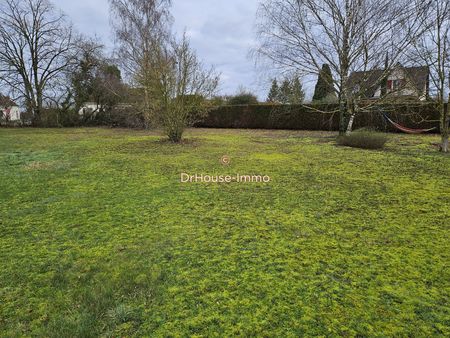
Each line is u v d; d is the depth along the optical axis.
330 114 18.98
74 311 2.16
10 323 2.05
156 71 11.58
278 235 3.40
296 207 4.35
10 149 10.89
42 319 2.09
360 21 11.95
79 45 25.03
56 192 5.23
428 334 1.92
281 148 10.69
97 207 4.42
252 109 22.89
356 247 3.10
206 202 4.60
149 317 2.09
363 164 7.56
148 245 3.17
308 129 20.58
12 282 2.53
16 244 3.24
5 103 24.56
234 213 4.11
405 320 2.05
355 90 12.95
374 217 3.95
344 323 2.02
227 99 27.66
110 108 24.84
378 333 1.93
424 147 10.70
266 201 4.63
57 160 8.45
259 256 2.92
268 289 2.38
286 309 2.15
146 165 7.56
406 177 6.18
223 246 3.13
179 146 11.21
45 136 16.16
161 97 11.77
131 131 19.38
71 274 2.64
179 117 12.17
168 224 3.74
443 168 7.07
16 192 5.26
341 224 3.71
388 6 11.43
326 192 5.11
